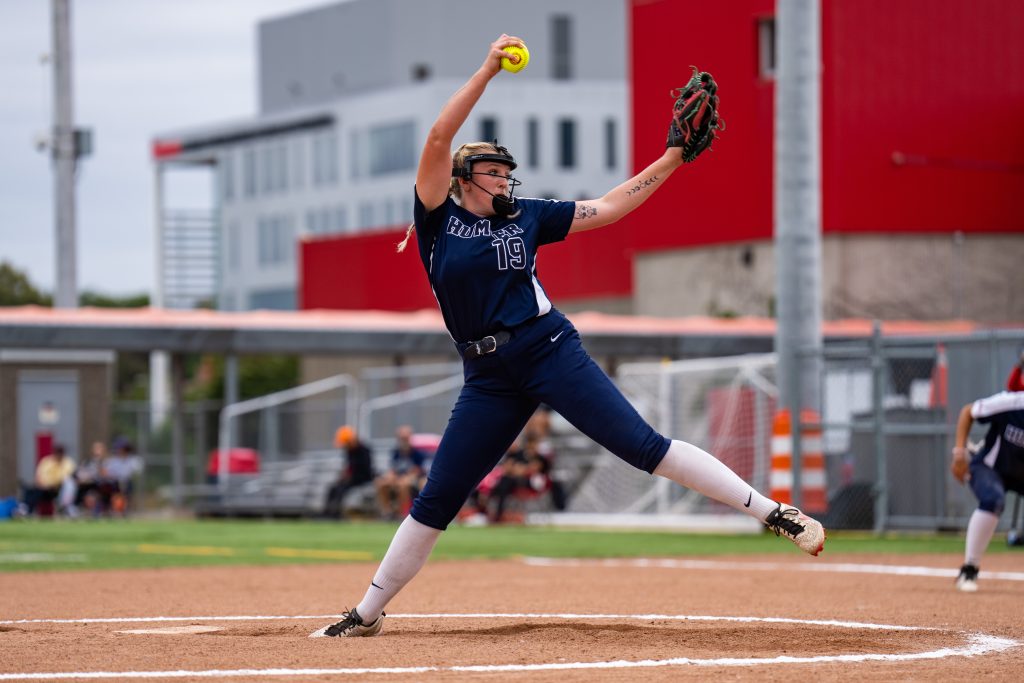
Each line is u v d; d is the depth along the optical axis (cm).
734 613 2291
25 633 1953
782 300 5278
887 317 9412
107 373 8488
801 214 5250
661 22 10200
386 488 6831
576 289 11888
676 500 6241
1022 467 2750
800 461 5225
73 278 9162
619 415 1731
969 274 9594
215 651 1697
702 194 10075
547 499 6431
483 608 2419
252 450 8312
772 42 9725
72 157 9175
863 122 9369
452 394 7738
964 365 5081
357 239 12812
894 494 5206
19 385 8312
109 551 4488
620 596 2692
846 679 1453
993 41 9656
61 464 7712
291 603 2555
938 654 1678
